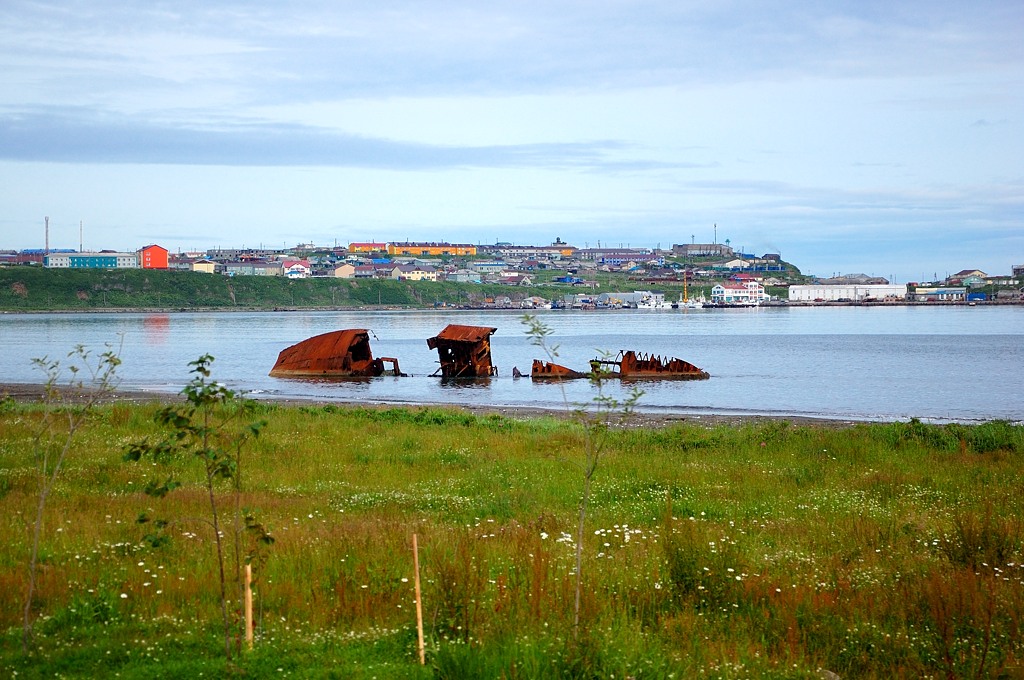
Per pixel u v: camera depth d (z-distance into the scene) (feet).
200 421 99.55
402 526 53.98
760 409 152.35
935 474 77.20
